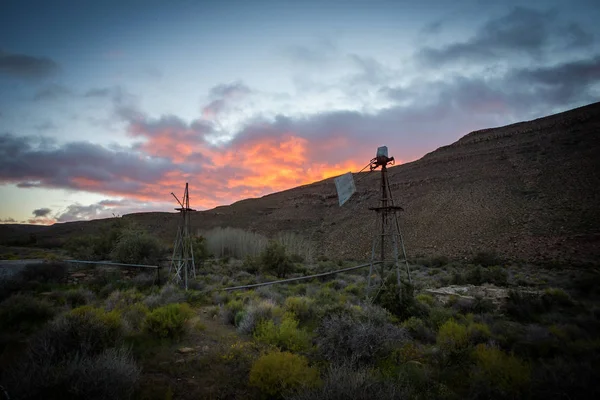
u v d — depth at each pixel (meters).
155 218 104.69
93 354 6.90
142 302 12.76
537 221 51.84
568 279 24.72
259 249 50.53
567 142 81.06
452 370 7.21
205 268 29.44
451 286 24.03
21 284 16.06
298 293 18.78
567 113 110.56
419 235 62.59
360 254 63.28
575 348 8.27
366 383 5.50
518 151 88.25
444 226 62.28
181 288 17.98
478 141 118.75
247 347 8.38
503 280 25.23
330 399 5.15
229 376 6.84
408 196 87.00
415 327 10.77
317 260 53.50
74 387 5.09
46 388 5.16
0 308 10.55
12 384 5.22
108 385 5.35
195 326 10.32
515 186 68.56
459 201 70.81
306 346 8.52
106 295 15.70
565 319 12.80
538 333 9.52
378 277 23.70
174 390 6.23
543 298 15.84
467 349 7.86
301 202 123.12
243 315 11.11
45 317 10.50
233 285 20.58
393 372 6.86
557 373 6.32
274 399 6.02
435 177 92.88
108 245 29.86
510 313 14.29
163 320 9.22
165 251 32.22
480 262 40.97
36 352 6.49
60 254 34.91
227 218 118.12
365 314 9.68
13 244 48.31
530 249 43.50
